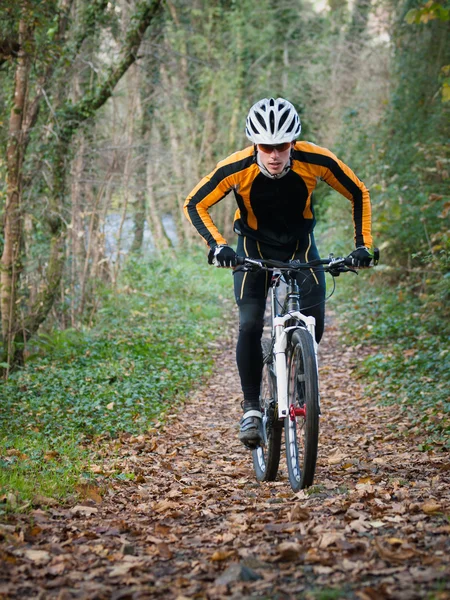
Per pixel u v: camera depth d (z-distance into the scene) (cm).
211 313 1602
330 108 2672
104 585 303
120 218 1753
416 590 275
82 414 761
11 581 306
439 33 1500
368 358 1012
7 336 1024
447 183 1274
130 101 1738
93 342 1152
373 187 1373
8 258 1033
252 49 2864
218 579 301
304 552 330
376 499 422
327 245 2100
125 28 1386
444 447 584
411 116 1552
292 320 476
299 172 465
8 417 740
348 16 3003
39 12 898
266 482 521
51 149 1170
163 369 1048
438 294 1061
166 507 438
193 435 732
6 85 1113
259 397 514
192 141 2733
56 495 455
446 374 831
